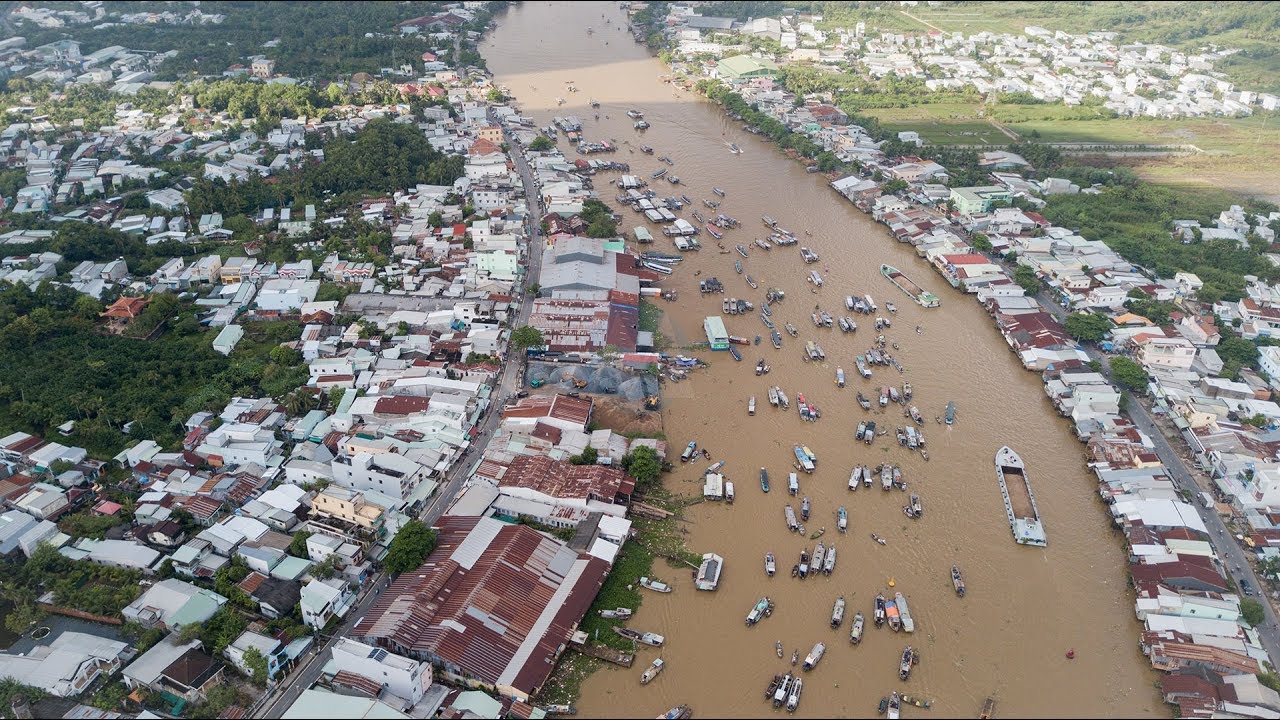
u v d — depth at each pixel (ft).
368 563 522.47
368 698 433.07
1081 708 465.47
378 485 570.87
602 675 473.67
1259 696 452.35
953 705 464.65
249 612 493.36
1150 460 622.54
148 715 431.43
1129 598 532.73
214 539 528.63
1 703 433.07
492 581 499.92
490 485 587.68
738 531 575.79
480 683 455.63
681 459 639.76
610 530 551.59
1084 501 610.24
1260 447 630.74
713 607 518.37
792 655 489.26
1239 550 560.61
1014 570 551.59
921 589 535.60
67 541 536.42
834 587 535.19
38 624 492.13
